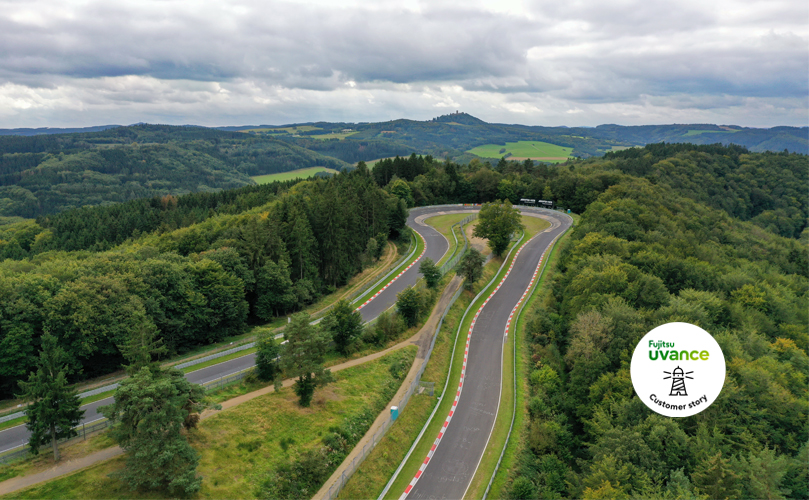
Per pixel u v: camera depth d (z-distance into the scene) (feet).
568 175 634.43
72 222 569.64
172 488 138.41
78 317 205.98
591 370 206.80
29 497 130.41
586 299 256.93
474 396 221.25
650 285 246.88
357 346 246.06
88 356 216.74
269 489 152.25
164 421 136.67
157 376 152.46
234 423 174.81
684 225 437.58
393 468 175.01
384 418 200.34
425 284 321.73
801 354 203.21
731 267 332.39
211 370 218.18
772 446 155.84
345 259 364.99
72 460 146.61
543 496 162.30
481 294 331.16
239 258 297.74
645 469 150.00
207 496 142.41
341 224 370.73
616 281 250.57
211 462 154.81
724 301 248.73
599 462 156.35
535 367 246.27
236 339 275.39
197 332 266.16
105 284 225.35
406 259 394.52
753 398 167.63
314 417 188.75
